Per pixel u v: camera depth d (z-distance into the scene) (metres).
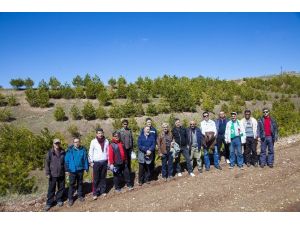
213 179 11.23
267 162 12.97
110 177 12.68
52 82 37.47
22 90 39.47
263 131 12.35
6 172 12.20
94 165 10.27
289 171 11.78
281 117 28.08
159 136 11.69
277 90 47.53
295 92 47.03
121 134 11.12
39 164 18.78
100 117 30.11
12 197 10.89
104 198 10.16
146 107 32.34
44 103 32.97
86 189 11.29
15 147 19.67
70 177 9.89
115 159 10.49
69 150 9.95
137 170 13.84
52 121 29.69
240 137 12.47
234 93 40.94
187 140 11.95
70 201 9.84
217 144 12.85
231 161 12.60
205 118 12.62
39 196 10.76
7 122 29.00
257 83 49.81
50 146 19.30
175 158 11.94
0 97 33.72
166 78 41.56
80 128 28.25
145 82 37.72
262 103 39.53
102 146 10.47
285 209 8.40
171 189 10.42
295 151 14.83
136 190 10.73
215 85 42.97
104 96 33.53
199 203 9.05
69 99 35.62
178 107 32.25
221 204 8.90
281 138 19.31
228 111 33.25
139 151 11.18
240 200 9.15
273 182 10.66
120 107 30.84
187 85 39.06
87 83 37.25
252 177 11.24
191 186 10.59
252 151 12.73
